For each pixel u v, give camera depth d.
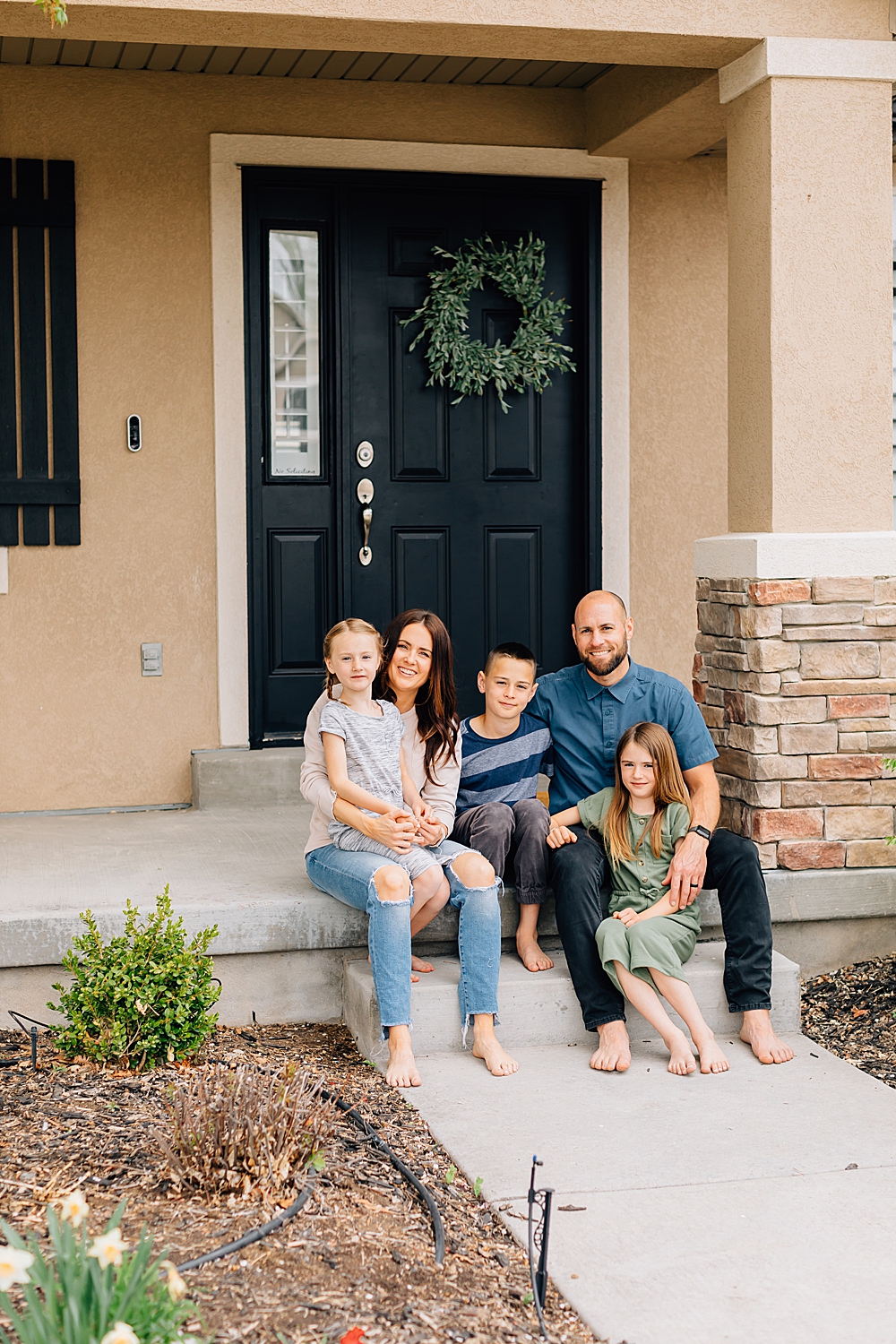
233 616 5.51
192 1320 2.26
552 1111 3.35
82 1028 3.41
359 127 5.51
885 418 4.36
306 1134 2.88
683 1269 2.60
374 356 5.64
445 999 3.73
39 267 5.22
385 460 5.70
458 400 5.75
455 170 5.60
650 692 4.03
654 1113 3.35
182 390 5.42
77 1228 2.51
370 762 3.74
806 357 4.30
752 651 4.23
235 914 3.82
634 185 5.82
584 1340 2.35
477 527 5.83
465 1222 2.76
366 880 3.60
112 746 5.43
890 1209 2.85
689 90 4.81
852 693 4.26
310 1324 2.29
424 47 4.25
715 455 5.98
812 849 4.27
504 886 4.04
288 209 5.51
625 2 4.14
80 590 5.36
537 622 5.94
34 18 3.92
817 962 4.36
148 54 5.10
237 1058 3.58
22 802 5.35
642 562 5.96
